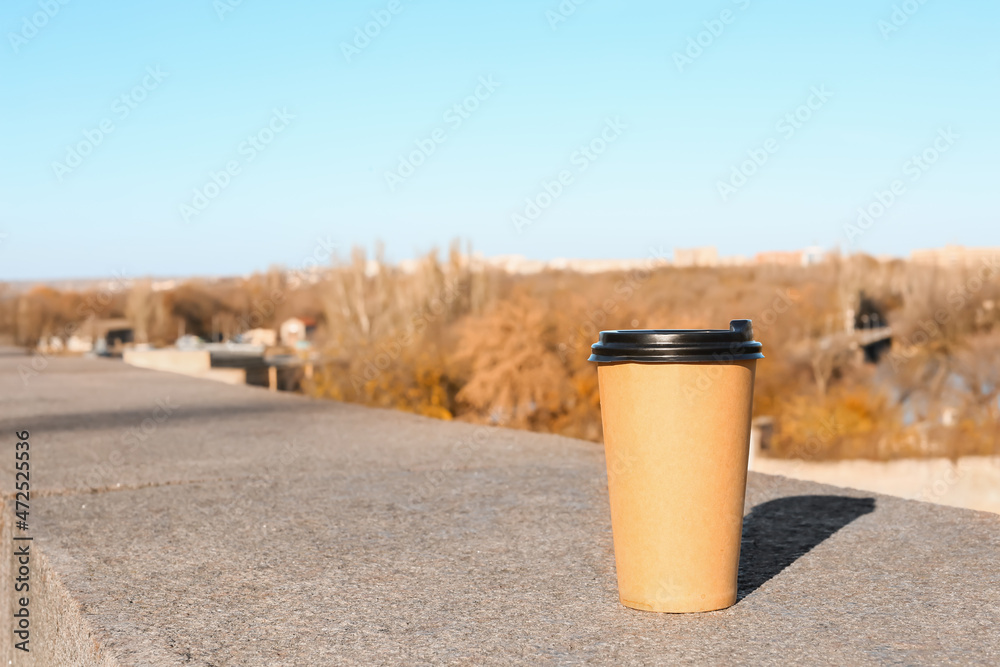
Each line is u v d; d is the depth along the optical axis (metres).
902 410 42.94
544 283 31.91
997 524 4.88
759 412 43.00
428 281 39.81
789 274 57.09
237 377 20.77
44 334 49.06
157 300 52.03
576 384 29.72
